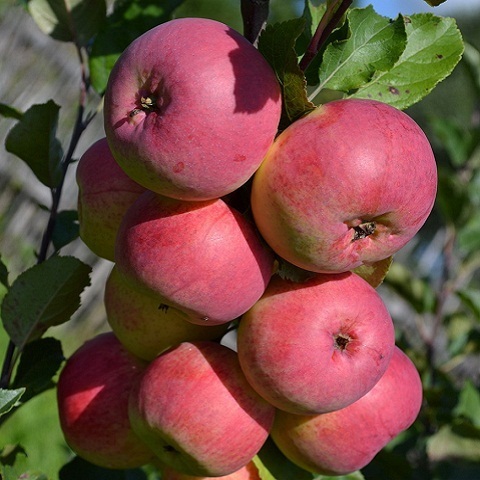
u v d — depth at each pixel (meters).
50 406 1.29
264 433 0.53
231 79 0.48
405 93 0.56
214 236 0.49
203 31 0.49
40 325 0.58
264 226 0.50
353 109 0.50
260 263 0.51
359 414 0.54
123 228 0.51
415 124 0.50
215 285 0.50
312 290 0.52
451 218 0.95
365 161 0.48
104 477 0.63
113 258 0.56
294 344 0.51
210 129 0.47
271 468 0.56
